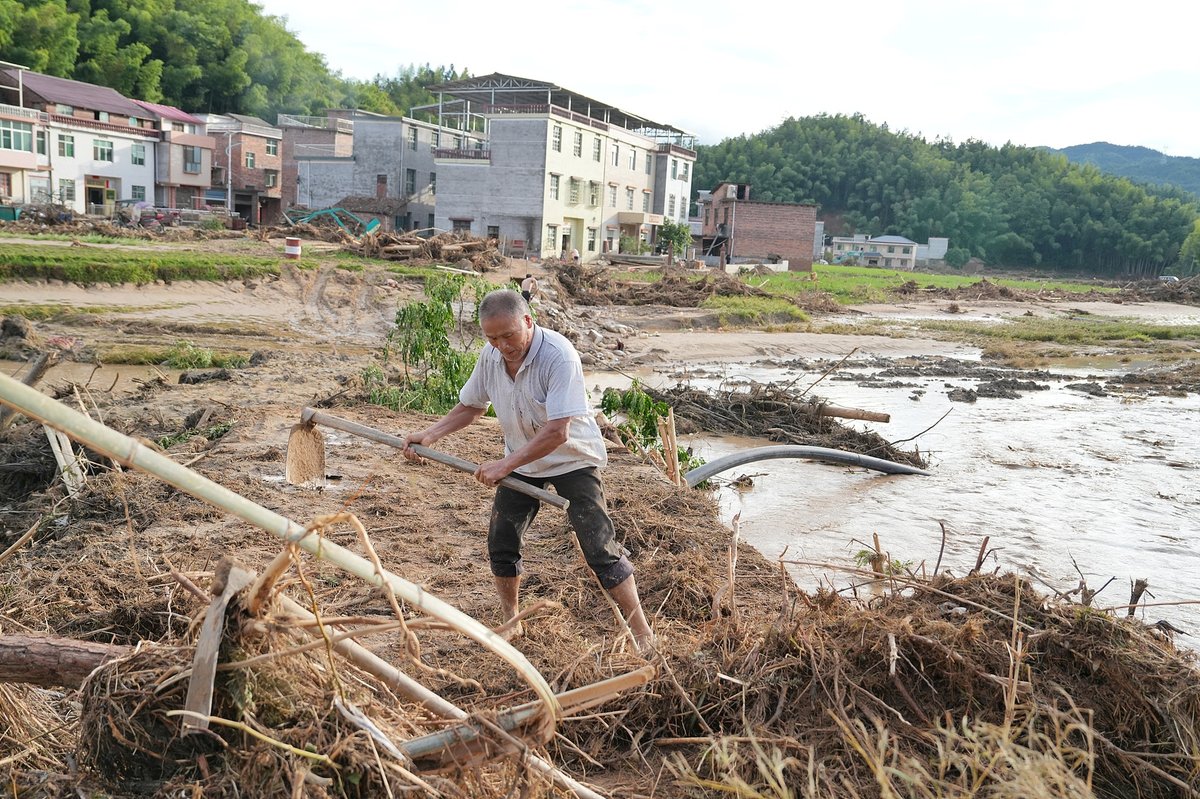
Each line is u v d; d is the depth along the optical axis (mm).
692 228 82500
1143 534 9031
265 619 2516
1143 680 3496
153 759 2551
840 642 3748
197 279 23203
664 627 4562
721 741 2922
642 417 9930
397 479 7312
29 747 2979
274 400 12023
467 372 11148
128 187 54125
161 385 12781
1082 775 3293
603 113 57562
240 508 2215
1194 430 14906
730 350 24094
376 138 55781
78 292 20984
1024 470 11781
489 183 48594
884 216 146375
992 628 3854
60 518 6297
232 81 76938
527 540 5969
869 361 23750
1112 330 33094
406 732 2803
